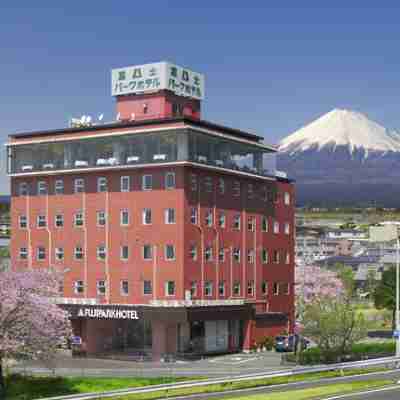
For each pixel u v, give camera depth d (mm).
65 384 63531
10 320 60469
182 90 102312
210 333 92938
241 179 98625
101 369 76000
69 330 64125
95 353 92438
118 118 102375
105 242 93062
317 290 116812
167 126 88688
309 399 45344
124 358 87562
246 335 96875
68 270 92500
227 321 95562
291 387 54156
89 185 94562
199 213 90938
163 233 89375
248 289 98875
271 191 104625
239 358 88312
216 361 85312
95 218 93938
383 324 132375
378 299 126312
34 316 60875
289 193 108500
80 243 94812
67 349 91438
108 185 93188
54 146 96688
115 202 92688
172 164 88312
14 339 60281
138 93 101438
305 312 80562
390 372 63656
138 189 91188
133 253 91188
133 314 88500
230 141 94438
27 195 98938
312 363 77250
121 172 92375
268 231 103438
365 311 144875
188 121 88812
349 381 56781
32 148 98250
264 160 103125
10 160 99562
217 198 94062
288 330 105312
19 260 99062
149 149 90438
